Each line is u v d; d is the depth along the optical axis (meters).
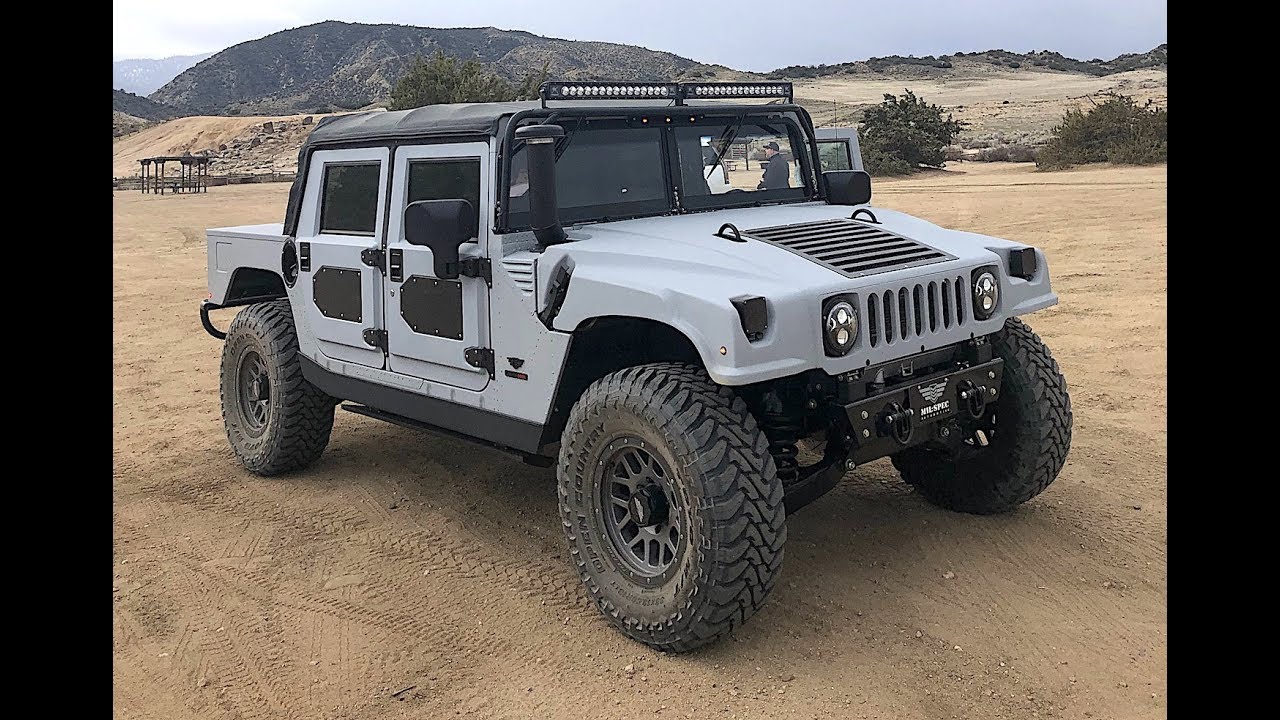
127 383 9.40
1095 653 3.97
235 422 6.69
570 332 4.35
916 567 4.79
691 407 3.88
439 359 5.09
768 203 5.60
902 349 4.20
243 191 41.84
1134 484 5.72
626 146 5.06
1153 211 17.88
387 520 5.70
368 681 4.00
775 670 3.95
